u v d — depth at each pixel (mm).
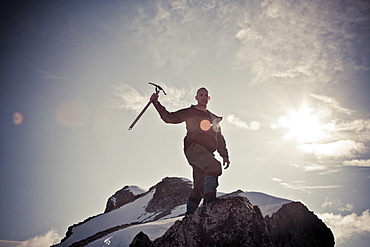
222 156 4613
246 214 3771
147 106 4527
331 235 10438
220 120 4590
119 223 31391
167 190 34969
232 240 3631
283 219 10258
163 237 4035
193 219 3885
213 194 4066
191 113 4387
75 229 32594
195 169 4438
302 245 9773
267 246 3709
